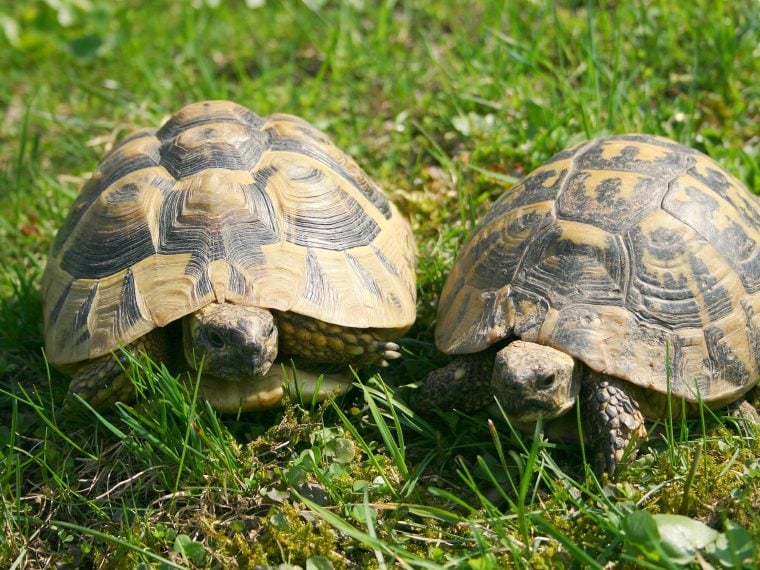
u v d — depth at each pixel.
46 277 0.55
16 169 0.73
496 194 0.65
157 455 0.51
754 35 0.71
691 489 0.48
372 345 0.52
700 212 0.52
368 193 0.57
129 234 0.52
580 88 0.72
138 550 0.47
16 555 0.49
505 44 0.71
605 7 0.78
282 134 0.56
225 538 0.48
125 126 0.74
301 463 0.50
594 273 0.50
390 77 0.76
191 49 0.84
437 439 0.51
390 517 0.49
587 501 0.48
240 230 0.52
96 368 0.51
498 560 0.46
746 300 0.52
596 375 0.50
